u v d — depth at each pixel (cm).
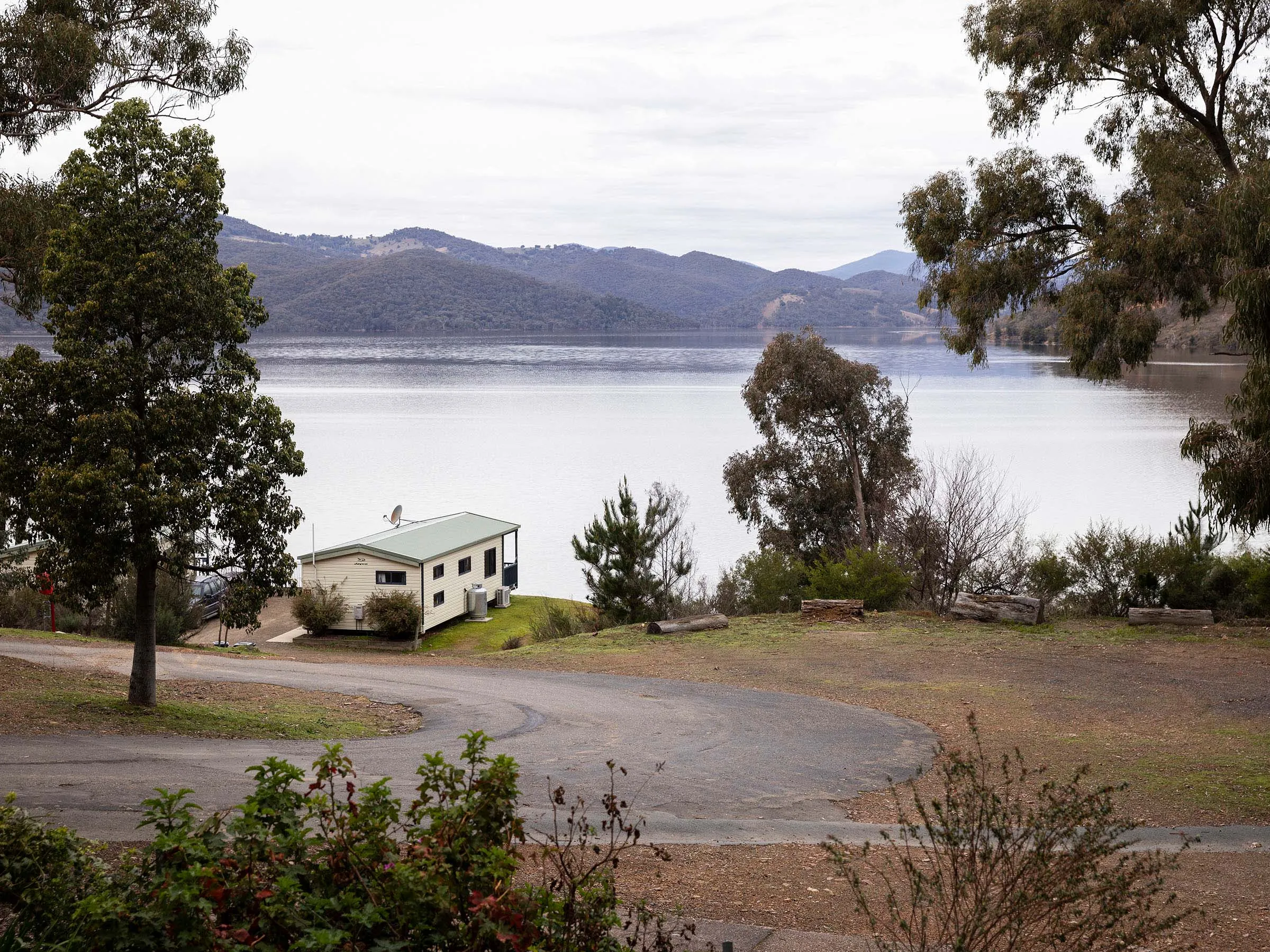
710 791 1023
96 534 1245
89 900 316
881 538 3431
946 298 2564
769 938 576
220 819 369
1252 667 1634
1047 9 2206
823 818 922
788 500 3966
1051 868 476
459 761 1138
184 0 1952
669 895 672
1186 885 703
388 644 3541
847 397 3828
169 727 1298
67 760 1056
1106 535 2375
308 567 3712
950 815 472
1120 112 2342
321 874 344
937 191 2491
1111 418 10225
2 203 1755
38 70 1797
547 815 898
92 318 1280
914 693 1592
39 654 2011
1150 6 2039
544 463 8550
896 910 625
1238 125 2208
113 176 1300
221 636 3488
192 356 1338
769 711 1499
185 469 1306
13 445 1263
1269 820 881
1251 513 1791
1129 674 1628
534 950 321
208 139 1359
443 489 7362
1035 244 2425
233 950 309
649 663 2014
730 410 13138
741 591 2892
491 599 4284
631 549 2828
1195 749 1166
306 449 9481
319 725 1416
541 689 1764
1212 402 10450
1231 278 1683
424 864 344
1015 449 8175
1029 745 1216
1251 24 2098
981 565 2892
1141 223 2100
